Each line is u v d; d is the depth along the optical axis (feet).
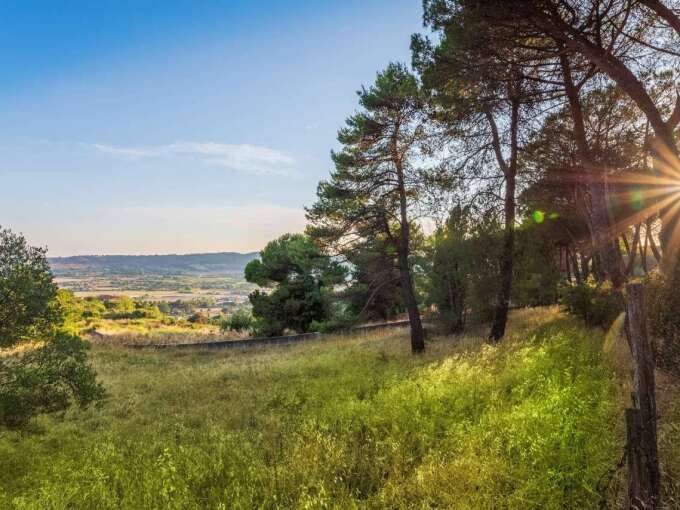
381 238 62.03
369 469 19.17
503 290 53.21
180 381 45.62
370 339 73.82
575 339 38.09
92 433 28.94
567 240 101.91
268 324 107.65
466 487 15.51
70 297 188.14
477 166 53.57
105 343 84.64
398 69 56.03
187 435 26.71
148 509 16.63
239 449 22.63
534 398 23.29
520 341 44.86
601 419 18.58
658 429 16.63
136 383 46.19
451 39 37.24
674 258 27.58
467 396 26.32
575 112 39.63
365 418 25.53
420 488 16.01
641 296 13.42
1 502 17.85
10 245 25.00
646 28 35.83
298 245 104.01
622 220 58.90
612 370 26.94
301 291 106.11
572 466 14.90
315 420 25.85
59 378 25.53
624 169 58.75
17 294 24.32
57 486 18.57
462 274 67.62
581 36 31.96
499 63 38.01
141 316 223.10
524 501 13.93
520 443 17.67
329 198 59.82
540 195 67.87
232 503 16.57
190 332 131.44
